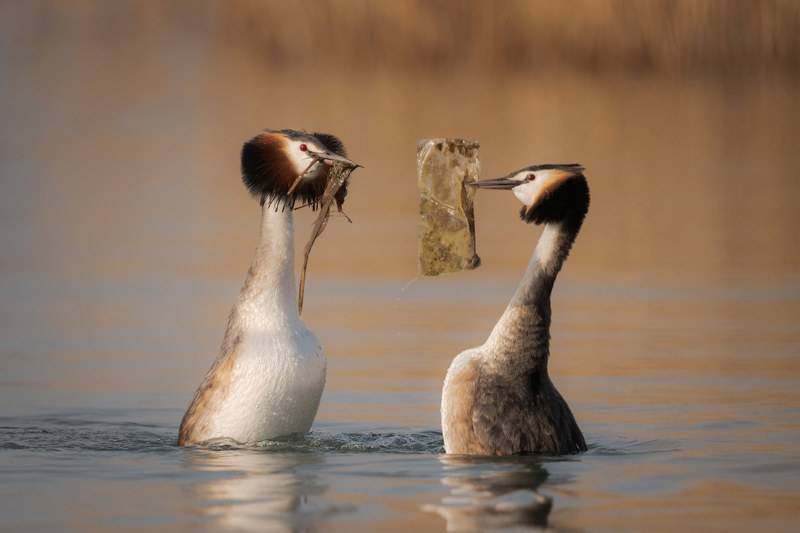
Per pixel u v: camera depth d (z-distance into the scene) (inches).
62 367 514.9
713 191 995.3
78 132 1368.1
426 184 400.8
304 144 399.2
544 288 374.3
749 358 515.2
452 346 549.3
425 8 1643.7
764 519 294.4
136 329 589.3
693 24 1562.5
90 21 2236.7
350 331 581.6
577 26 1587.1
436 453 370.0
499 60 1616.6
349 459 362.3
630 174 1076.5
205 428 390.6
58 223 891.4
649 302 642.2
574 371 498.3
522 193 382.0
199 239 831.7
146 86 1702.8
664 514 298.5
